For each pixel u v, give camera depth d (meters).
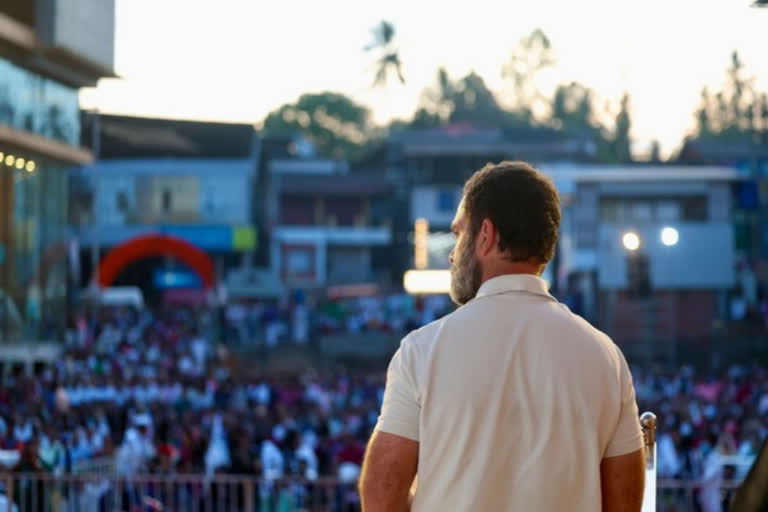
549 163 88.88
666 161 85.69
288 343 66.56
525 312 3.70
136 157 80.31
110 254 54.00
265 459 22.23
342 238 91.31
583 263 74.56
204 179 80.75
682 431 26.50
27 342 34.00
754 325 72.00
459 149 90.38
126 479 17.97
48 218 35.97
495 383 3.60
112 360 38.03
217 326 58.72
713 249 74.62
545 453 3.57
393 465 3.65
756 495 3.28
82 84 36.09
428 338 3.71
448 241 84.75
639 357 71.00
